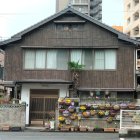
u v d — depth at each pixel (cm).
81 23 3138
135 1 8188
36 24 3119
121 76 3089
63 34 3141
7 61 3150
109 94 3100
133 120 2183
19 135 2128
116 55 3108
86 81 3091
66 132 2522
